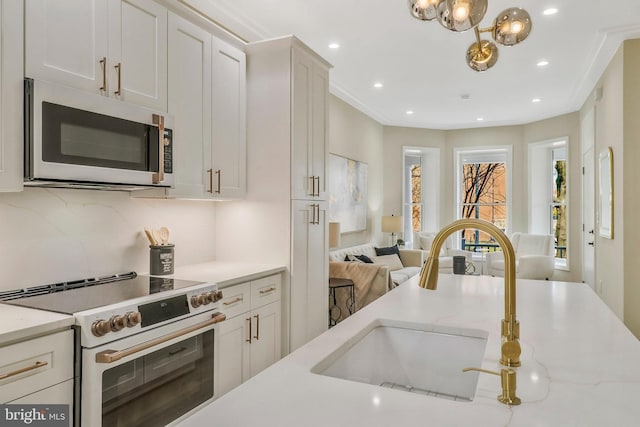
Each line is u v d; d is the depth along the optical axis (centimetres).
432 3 169
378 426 77
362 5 317
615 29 361
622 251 389
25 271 200
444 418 81
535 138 708
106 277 238
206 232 315
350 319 155
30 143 164
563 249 678
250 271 271
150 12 223
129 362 174
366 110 636
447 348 146
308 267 318
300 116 307
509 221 741
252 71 309
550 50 407
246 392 92
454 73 474
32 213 204
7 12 159
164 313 192
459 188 786
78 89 183
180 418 199
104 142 192
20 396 142
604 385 96
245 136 305
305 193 314
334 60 434
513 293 100
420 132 759
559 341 130
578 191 632
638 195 379
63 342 155
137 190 242
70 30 183
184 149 246
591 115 529
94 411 158
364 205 645
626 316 384
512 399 87
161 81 229
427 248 718
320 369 113
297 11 325
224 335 240
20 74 163
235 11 322
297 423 79
